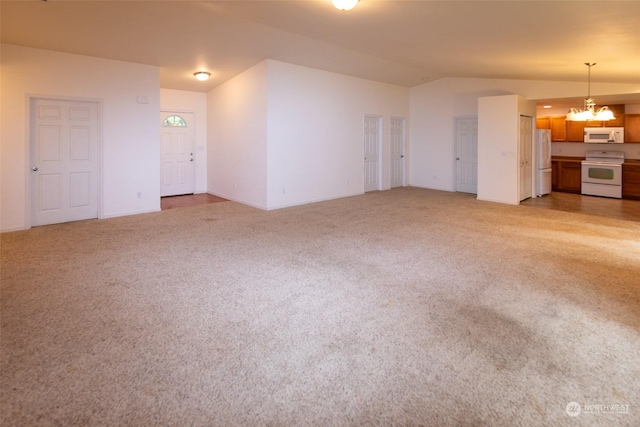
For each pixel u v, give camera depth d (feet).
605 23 10.25
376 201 24.62
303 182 23.45
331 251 13.57
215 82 25.09
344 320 8.31
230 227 17.42
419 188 31.14
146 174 20.67
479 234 15.99
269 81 20.84
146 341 7.40
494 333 7.70
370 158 28.78
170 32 15.55
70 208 18.54
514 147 23.07
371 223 18.19
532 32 12.07
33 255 12.96
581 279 10.69
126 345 7.25
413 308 8.89
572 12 9.65
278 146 21.77
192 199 25.80
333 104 24.82
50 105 17.52
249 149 22.85
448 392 5.92
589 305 8.98
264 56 19.99
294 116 22.41
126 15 13.61
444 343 7.34
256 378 6.27
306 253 13.33
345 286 10.28
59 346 7.17
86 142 18.75
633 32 10.91
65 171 18.22
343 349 7.15
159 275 11.09
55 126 17.75
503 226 17.49
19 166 16.58
